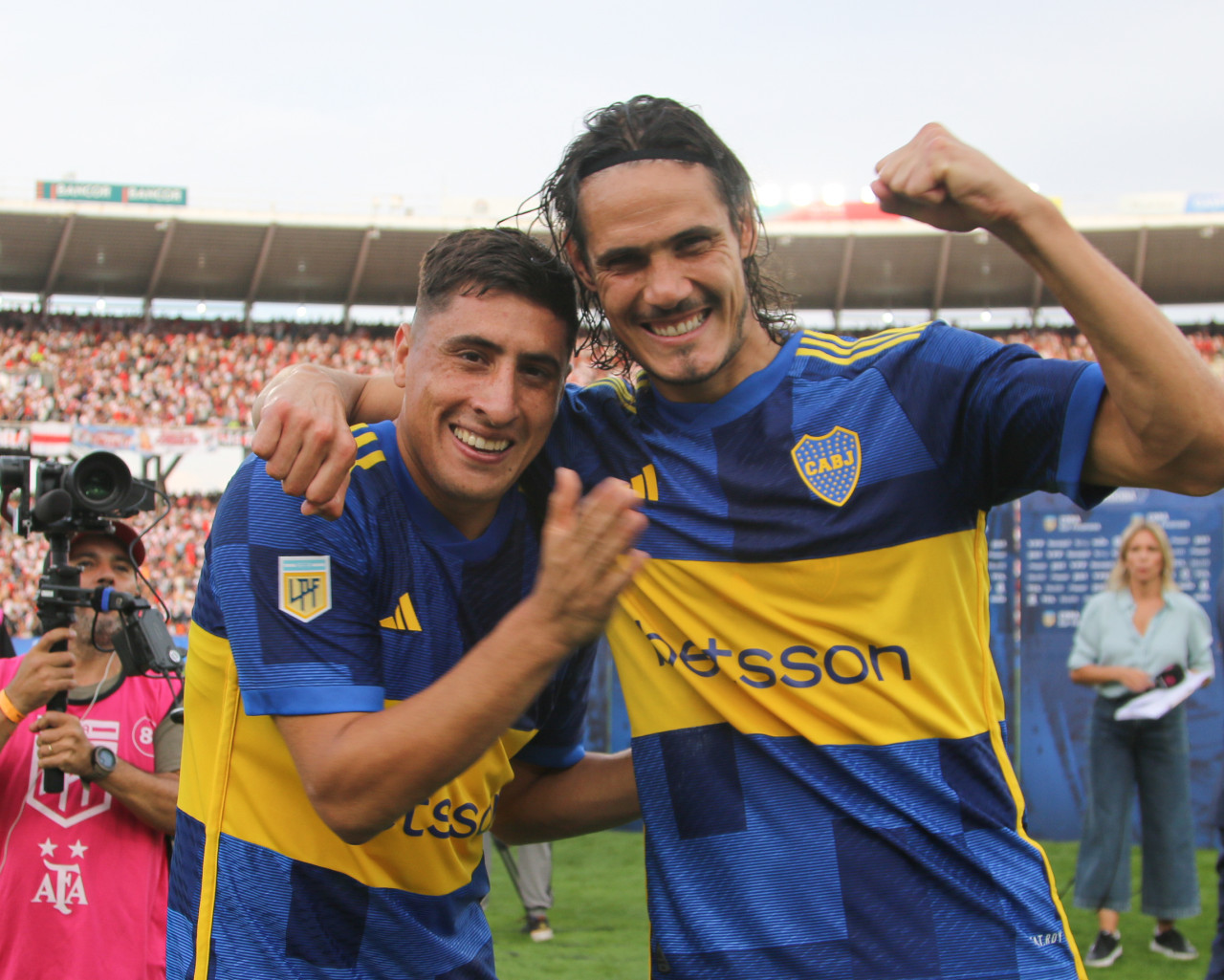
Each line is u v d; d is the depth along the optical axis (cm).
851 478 154
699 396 163
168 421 1952
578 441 174
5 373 1939
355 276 2222
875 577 153
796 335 169
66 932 233
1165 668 454
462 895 177
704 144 153
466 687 124
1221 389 124
